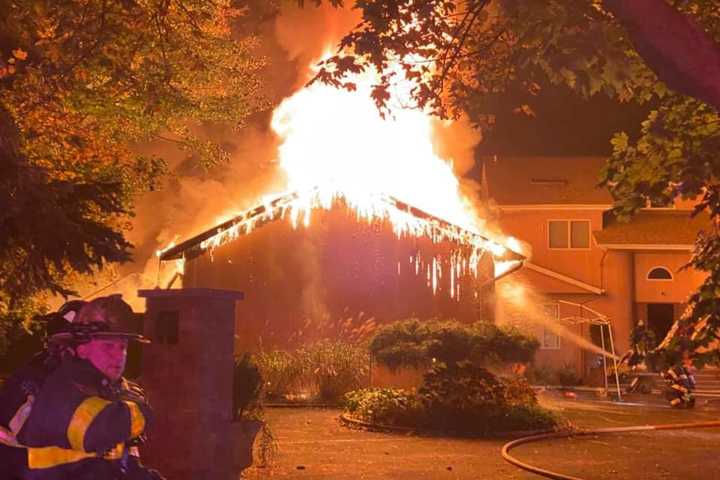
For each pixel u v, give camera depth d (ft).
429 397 57.31
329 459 44.70
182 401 29.01
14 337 39.24
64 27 32.04
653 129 22.95
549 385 109.50
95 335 13.83
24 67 27.43
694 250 23.66
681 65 14.78
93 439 13.10
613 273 120.98
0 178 21.59
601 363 111.86
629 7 14.80
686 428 63.16
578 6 21.68
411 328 76.43
